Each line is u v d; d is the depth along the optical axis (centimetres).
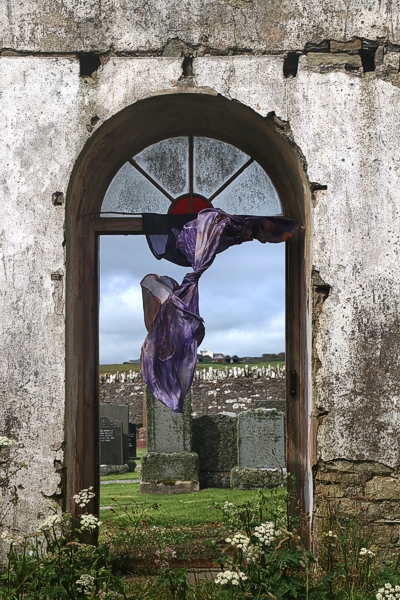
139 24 448
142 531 490
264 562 334
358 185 438
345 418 423
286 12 451
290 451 471
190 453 1049
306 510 444
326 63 447
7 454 418
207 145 507
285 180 491
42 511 414
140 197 502
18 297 429
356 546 393
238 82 444
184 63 446
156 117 471
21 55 445
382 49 450
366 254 433
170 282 465
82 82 443
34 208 434
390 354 427
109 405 1509
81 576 331
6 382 423
